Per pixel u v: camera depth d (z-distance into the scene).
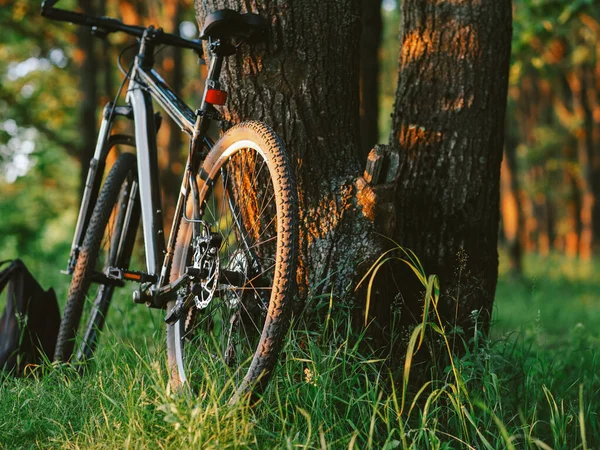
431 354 3.17
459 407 2.73
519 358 3.67
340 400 2.66
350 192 3.24
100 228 3.73
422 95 3.74
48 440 2.76
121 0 12.38
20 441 2.78
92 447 2.58
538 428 3.26
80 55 11.18
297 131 3.28
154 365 2.75
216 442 2.32
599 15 14.80
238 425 2.41
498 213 3.80
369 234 3.19
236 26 2.98
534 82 24.00
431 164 3.70
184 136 13.91
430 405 3.04
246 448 2.34
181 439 2.38
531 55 10.56
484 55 3.70
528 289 12.32
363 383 2.95
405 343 3.31
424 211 3.68
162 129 12.43
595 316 9.28
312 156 3.28
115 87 14.38
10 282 3.78
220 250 2.87
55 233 20.33
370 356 3.00
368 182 3.21
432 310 3.50
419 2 3.76
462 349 3.50
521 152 25.61
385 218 3.21
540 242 31.22
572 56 17.36
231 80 3.35
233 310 2.81
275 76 3.29
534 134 25.69
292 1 3.27
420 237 3.66
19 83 16.02
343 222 3.21
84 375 3.28
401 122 3.78
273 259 3.04
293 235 2.49
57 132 15.95
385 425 2.82
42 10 3.54
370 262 3.16
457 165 3.69
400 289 3.56
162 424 2.60
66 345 3.64
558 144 24.16
